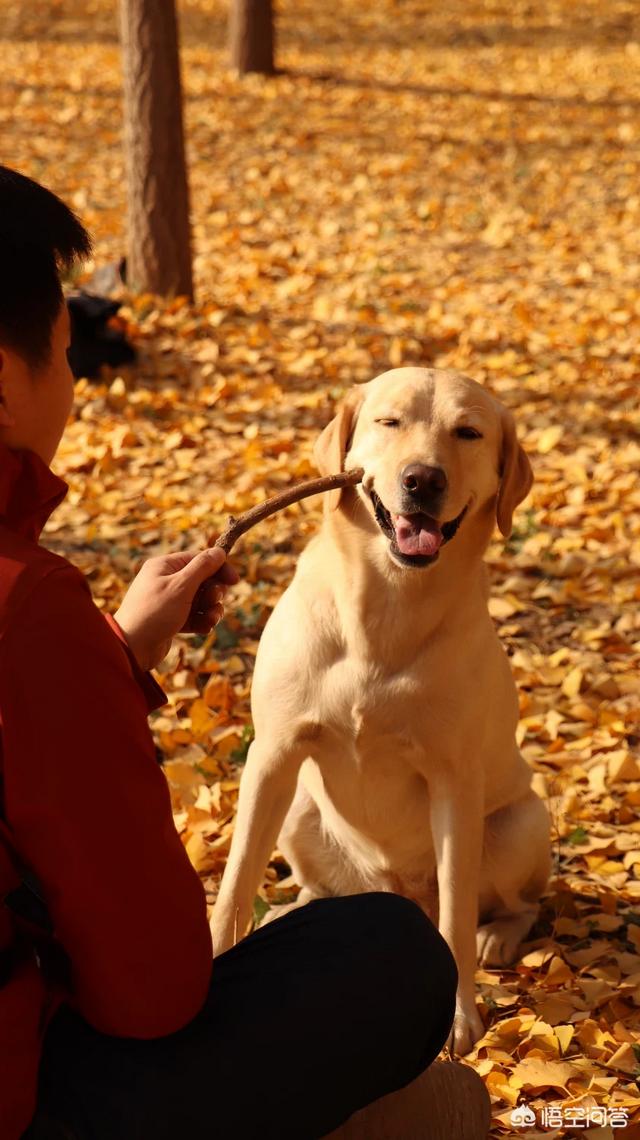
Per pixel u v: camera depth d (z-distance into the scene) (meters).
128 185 8.76
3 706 1.62
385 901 2.12
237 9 16.98
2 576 1.66
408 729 3.19
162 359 8.00
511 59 19.08
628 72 18.34
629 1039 3.06
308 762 3.48
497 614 5.46
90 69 17.33
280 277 9.91
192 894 1.76
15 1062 1.70
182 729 4.48
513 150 14.36
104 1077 1.80
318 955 2.00
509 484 3.42
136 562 5.75
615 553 5.98
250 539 6.01
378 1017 1.99
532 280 10.02
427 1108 2.27
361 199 12.40
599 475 6.71
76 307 7.66
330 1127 2.00
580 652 5.22
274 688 3.27
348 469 3.36
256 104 15.84
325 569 3.28
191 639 5.11
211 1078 1.84
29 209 1.78
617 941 3.59
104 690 1.67
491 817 3.63
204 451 7.00
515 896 3.72
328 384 7.85
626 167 13.73
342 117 15.46
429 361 8.19
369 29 20.52
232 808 4.10
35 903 1.88
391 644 3.15
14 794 1.64
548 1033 3.02
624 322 8.88
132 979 1.71
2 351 1.75
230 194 12.41
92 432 7.00
